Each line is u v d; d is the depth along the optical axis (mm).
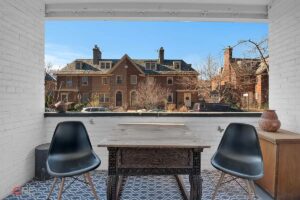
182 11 3625
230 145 2646
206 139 3672
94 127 3645
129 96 10867
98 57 11758
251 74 8695
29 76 3137
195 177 2109
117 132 2707
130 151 2143
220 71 10055
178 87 10766
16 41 2822
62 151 2545
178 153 2143
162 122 3648
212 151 3672
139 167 2129
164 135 2533
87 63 11633
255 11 3658
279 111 3363
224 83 9656
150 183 3111
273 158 2627
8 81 2674
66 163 2451
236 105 8328
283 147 2580
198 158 2113
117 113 3658
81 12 3615
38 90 3398
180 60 11445
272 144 2654
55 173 2146
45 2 3537
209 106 6406
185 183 3125
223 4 3607
